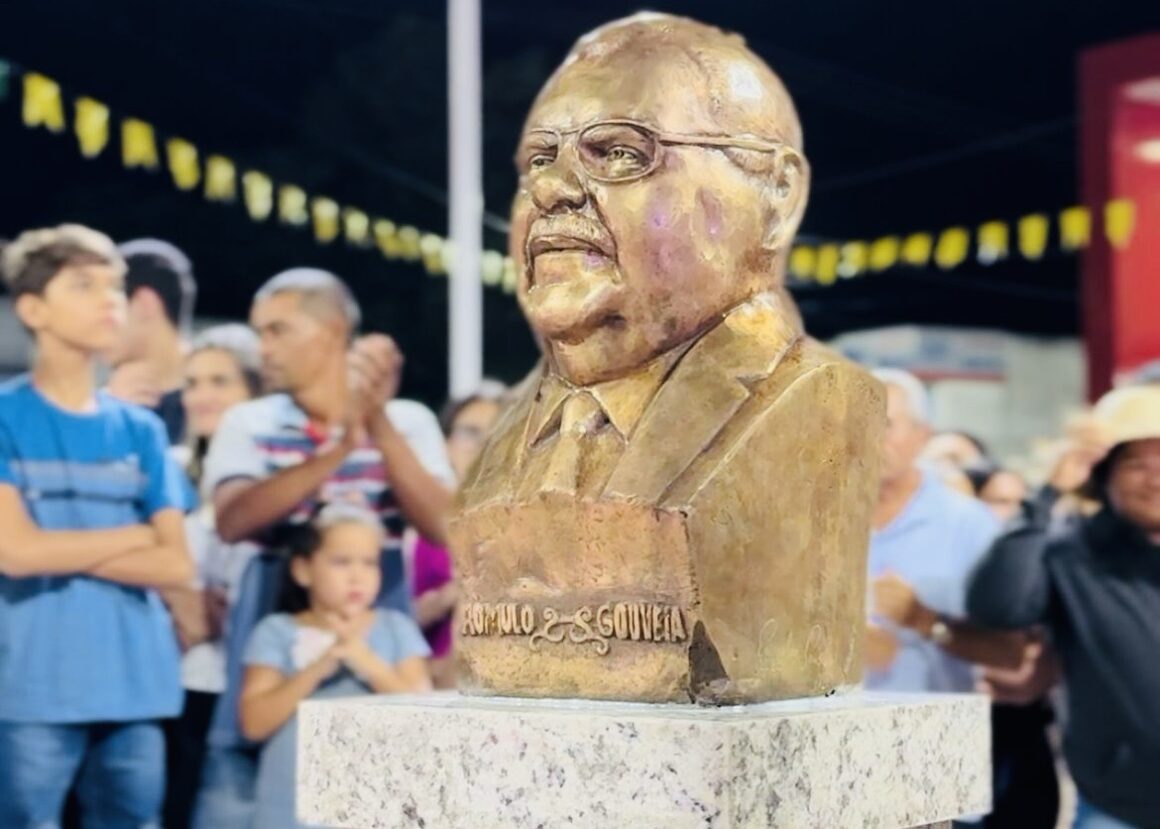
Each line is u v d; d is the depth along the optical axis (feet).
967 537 8.20
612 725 4.25
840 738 4.48
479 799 4.48
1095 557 7.91
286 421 7.96
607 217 4.77
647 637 4.56
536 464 4.86
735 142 4.88
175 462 7.67
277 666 7.81
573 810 4.29
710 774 4.08
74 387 7.43
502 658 4.91
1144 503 7.80
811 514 4.76
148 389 7.65
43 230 7.43
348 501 8.05
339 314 8.14
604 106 4.81
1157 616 7.73
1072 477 8.11
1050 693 8.00
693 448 4.58
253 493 7.82
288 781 7.79
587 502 4.57
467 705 4.72
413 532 8.22
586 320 4.78
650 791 4.16
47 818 7.23
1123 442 7.87
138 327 7.63
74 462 7.36
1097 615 7.84
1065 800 7.96
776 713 4.39
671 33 5.00
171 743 7.58
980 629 8.09
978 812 5.26
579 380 4.90
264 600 7.82
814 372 4.78
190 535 7.66
